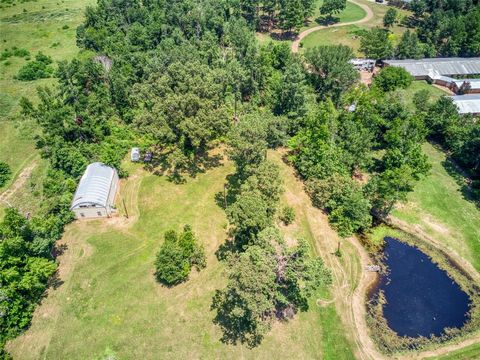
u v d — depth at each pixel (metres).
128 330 63.53
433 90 133.12
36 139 108.31
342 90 120.62
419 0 179.50
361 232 83.75
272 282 56.66
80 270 72.88
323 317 66.38
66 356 60.53
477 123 102.12
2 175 94.25
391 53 149.12
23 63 148.25
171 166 98.56
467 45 149.50
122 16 161.88
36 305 67.12
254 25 172.25
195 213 85.12
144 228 81.50
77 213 82.38
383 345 63.19
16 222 64.12
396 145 94.44
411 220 86.19
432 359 61.38
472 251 79.00
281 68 134.00
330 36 173.12
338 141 96.56
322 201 86.56
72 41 166.25
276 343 62.06
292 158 98.44
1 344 60.31
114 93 110.69
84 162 92.00
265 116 100.88
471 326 66.19
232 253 69.25
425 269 75.88
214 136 96.62
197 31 155.50
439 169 99.31
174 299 67.81
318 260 61.16
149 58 130.75
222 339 62.19
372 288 72.12
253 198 67.44
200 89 91.75
